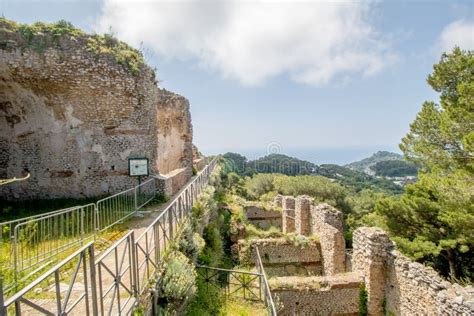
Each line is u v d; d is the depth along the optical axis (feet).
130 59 39.75
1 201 37.27
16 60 33.35
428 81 44.70
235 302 27.43
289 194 105.29
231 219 51.78
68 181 37.93
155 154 42.57
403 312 26.03
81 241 23.44
